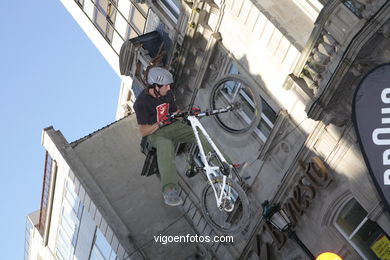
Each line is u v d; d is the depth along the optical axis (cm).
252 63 1645
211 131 1827
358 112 1338
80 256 2284
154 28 1977
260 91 1630
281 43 1545
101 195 2028
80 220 2170
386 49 1359
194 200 1975
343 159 1507
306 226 1641
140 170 2122
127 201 2052
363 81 1341
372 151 1320
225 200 1273
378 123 1318
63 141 2158
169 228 1989
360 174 1481
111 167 2119
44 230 2556
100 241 2078
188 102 1909
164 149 1329
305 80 1510
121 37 2244
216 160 1313
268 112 1672
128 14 2134
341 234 1580
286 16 1573
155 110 1339
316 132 1526
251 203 1762
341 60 1382
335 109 1451
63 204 2281
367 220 1530
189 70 1830
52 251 2583
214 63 1759
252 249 1798
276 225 1645
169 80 1327
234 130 1703
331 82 1409
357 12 1365
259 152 1697
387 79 1315
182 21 1770
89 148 2155
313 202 1608
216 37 1703
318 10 1553
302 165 1581
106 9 2277
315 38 1437
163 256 1936
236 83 1719
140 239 1958
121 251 1944
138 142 2184
